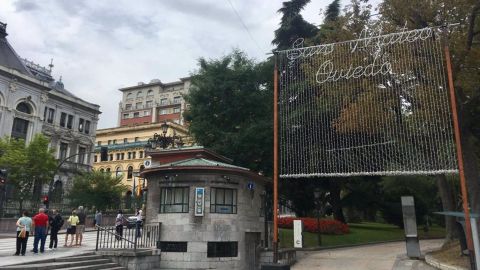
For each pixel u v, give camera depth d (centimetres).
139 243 1867
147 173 1861
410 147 1532
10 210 3161
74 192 4228
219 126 2939
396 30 1959
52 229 1809
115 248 1669
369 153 1667
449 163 1371
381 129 1689
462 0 1761
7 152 4059
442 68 1502
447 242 2088
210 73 2950
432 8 1844
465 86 1811
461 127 1823
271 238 2269
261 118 2867
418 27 1914
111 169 8025
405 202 1964
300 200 3488
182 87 10725
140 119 10750
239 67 2928
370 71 1686
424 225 4306
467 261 1473
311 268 1733
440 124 1426
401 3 1914
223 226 1755
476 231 1125
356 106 1739
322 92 1881
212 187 1775
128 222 2906
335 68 1681
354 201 3862
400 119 1686
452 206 2158
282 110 1825
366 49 1619
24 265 1293
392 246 2703
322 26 3020
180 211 1767
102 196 4334
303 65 1809
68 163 5741
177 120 10181
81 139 6150
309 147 1705
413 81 1689
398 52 1605
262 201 2088
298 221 1563
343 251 2372
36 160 4041
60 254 1575
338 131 1762
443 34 1488
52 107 5744
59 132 5759
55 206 3641
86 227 3553
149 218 1836
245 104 2858
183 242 1725
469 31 1820
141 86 11019
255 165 2836
